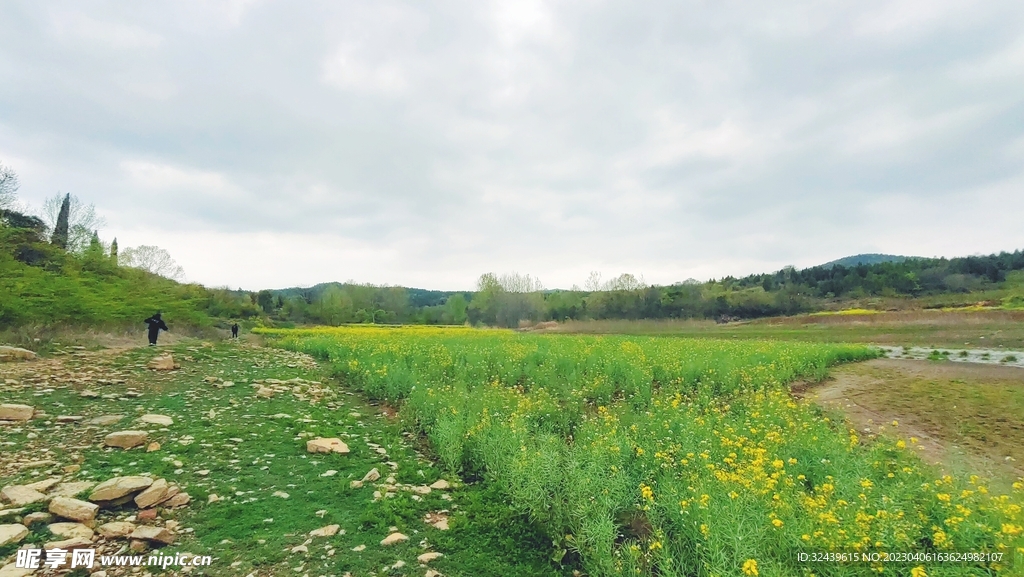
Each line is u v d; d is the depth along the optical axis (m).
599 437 8.48
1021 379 17.50
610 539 5.31
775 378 16.34
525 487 6.78
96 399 10.84
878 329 46.12
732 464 7.11
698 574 4.89
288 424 10.34
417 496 7.21
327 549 5.57
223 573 5.00
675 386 15.13
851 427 11.37
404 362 18.17
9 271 18.58
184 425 9.51
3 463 6.88
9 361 13.62
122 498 6.02
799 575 4.62
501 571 5.45
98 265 32.31
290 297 99.94
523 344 27.11
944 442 10.38
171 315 36.16
